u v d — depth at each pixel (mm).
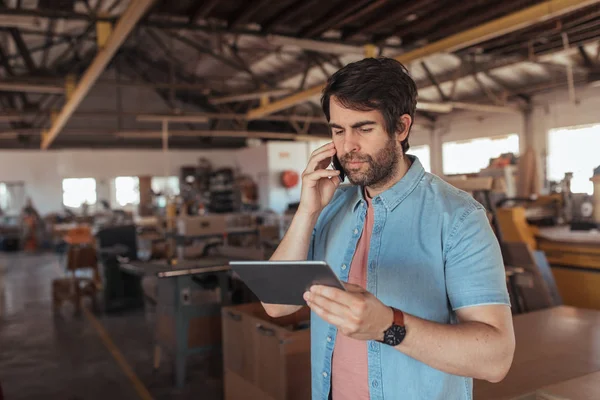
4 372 4211
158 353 4156
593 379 1602
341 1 4645
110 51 4395
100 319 5977
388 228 1138
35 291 7914
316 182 1214
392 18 4859
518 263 3508
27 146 13750
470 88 9562
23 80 6230
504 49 5629
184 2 4785
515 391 1691
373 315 885
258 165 11984
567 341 2180
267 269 947
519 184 7387
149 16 5078
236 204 13406
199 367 4219
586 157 7750
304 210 1229
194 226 7055
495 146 9680
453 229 1060
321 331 1229
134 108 14492
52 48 10188
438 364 937
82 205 14102
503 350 950
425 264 1077
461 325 963
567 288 3953
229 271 3963
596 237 3893
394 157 1092
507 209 4117
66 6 5895
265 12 4953
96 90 14078
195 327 3814
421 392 1072
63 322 5867
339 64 7633
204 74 12656
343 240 1239
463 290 1021
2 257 12359
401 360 1085
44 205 14398
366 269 1162
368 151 1063
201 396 3607
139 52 13219
